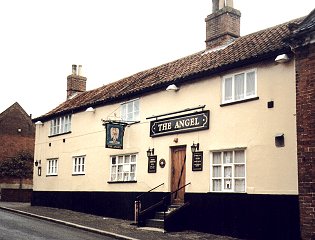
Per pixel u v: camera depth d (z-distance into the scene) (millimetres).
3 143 40531
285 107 12836
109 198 19922
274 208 12680
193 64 18391
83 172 22297
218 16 19719
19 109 42250
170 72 19281
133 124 19062
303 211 11047
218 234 14242
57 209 23172
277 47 13031
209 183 14938
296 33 11484
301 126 11391
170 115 17125
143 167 18141
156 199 17125
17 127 41719
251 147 13672
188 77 16234
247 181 13641
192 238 13430
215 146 14953
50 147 25641
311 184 10922
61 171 24156
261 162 13281
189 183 15727
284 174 12555
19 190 30469
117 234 13984
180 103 16766
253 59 13773
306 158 11133
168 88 16734
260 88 13703
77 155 22906
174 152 16859
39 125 27234
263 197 13039
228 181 14344
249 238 13266
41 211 21688
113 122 18766
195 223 15148
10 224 15906
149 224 15992
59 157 24594
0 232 13555
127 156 19297
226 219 14078
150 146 17922
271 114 13211
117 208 19312
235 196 13914
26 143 41938
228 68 14734
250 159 13648
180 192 16281
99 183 20797
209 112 15398
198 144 15625
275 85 13234
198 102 15961
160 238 13281
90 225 16312
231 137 14422
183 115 16422
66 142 24094
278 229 12484
